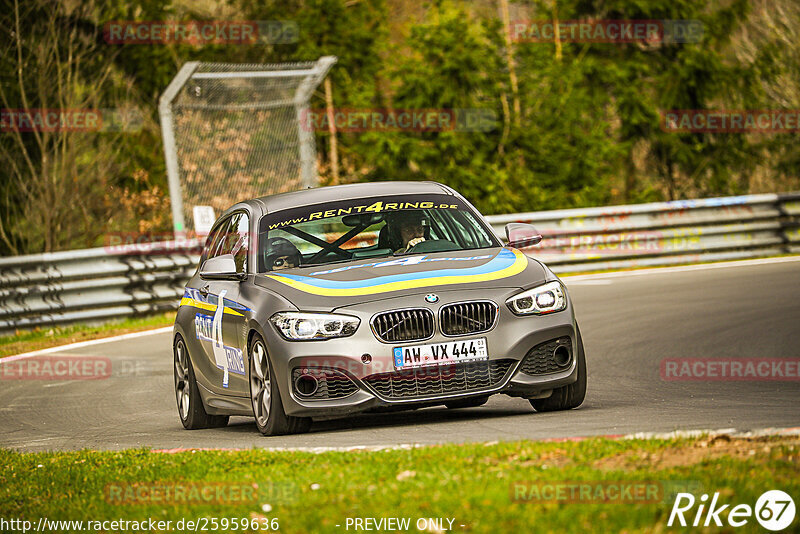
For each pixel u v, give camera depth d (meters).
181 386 31.38
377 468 18.64
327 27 105.19
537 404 26.31
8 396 39.25
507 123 106.31
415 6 115.44
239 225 29.67
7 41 93.31
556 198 104.44
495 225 64.62
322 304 24.53
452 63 102.31
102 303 56.75
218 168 83.25
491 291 24.72
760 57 114.69
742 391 28.72
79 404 36.47
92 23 99.56
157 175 102.19
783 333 38.62
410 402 23.94
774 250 68.75
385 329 24.09
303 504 17.09
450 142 101.00
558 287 25.45
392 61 105.06
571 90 106.81
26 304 54.78
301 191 30.19
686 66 112.50
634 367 34.25
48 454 25.61
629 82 111.62
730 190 116.75
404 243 27.47
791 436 19.23
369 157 100.62
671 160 115.00
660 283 56.25
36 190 92.81
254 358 25.81
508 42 106.31
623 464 17.70
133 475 21.45
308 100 75.31
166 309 59.06
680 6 112.62
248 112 84.38
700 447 18.73
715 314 44.25
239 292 26.98
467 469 17.91
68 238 93.38
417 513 15.53
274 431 25.05
